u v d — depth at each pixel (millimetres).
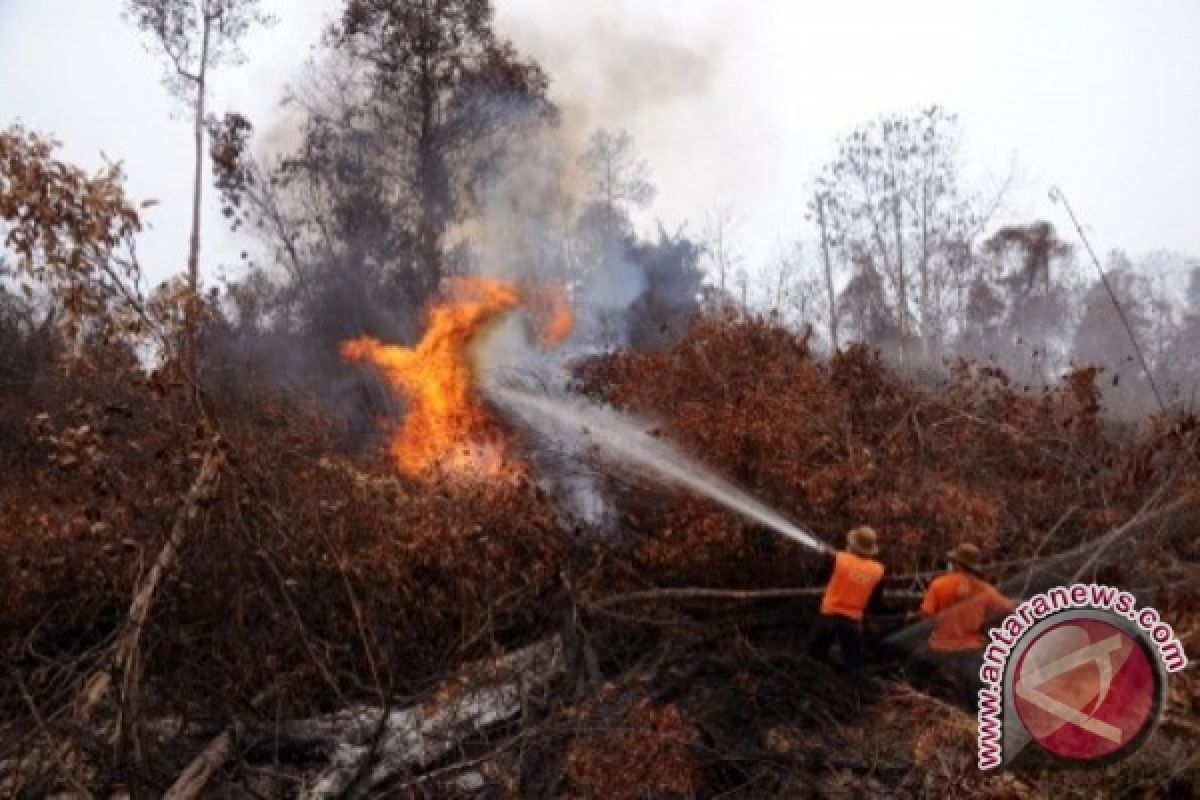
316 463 7645
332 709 6738
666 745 5602
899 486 7941
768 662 7016
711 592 7074
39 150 5695
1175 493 8023
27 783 5402
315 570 7043
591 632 7270
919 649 7125
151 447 7102
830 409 8750
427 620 6984
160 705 6102
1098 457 8695
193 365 6566
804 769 6148
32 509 7250
